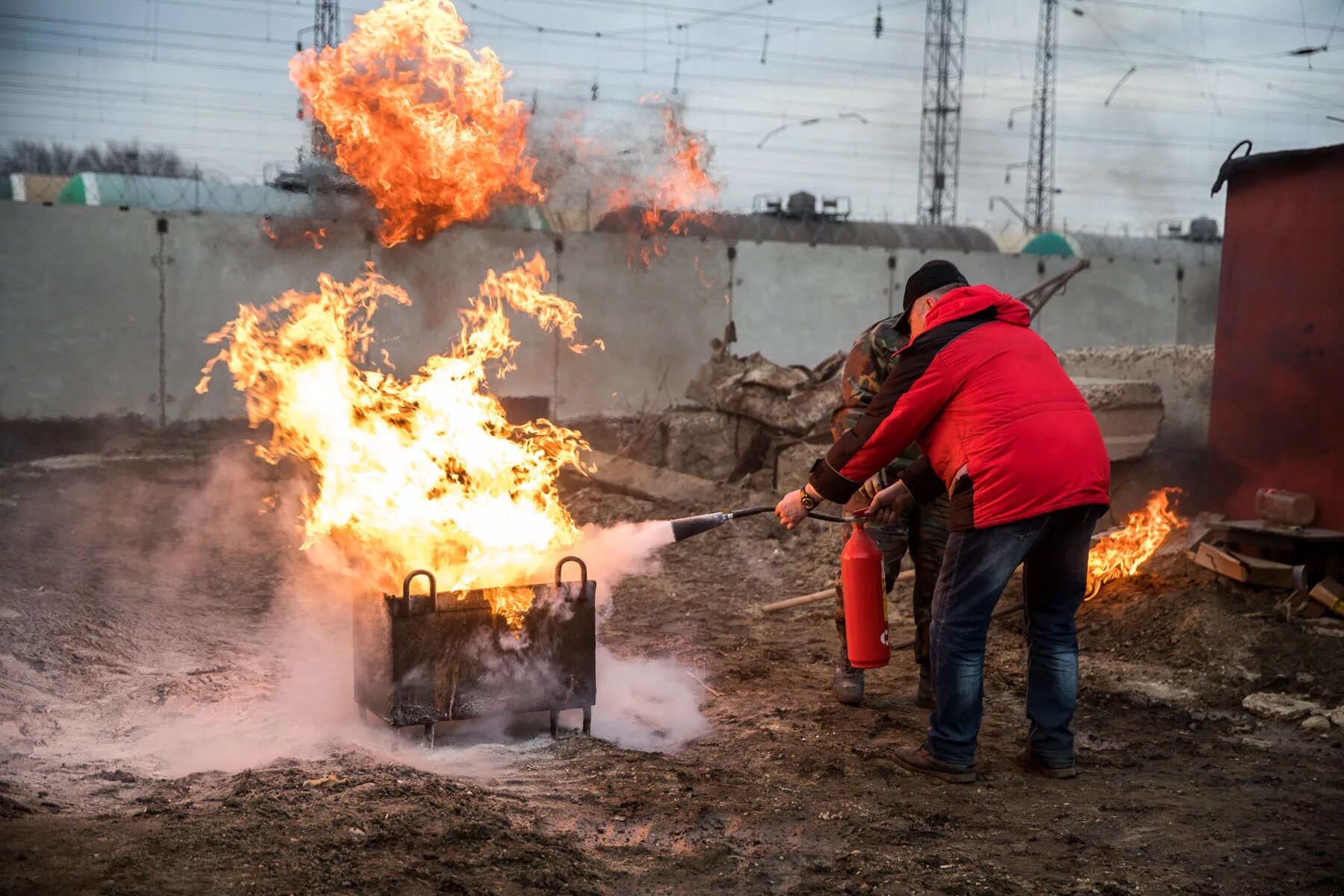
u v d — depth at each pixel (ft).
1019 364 12.69
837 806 12.13
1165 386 29.96
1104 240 89.56
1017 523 12.55
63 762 12.50
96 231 54.80
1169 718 15.83
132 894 8.60
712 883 10.12
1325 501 22.06
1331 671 16.97
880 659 14.66
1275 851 11.05
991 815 12.01
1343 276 21.65
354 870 9.36
